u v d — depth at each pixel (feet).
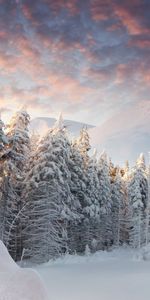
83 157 134.82
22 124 93.09
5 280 7.73
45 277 49.16
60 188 97.25
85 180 124.26
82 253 130.52
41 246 94.84
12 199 96.17
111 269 66.54
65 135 102.22
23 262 93.04
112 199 171.12
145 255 103.24
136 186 160.66
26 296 7.57
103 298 31.89
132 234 164.45
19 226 105.70
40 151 99.30
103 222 154.10
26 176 100.22
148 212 156.76
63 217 99.71
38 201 97.96
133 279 48.37
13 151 88.94
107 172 147.64
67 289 36.58
